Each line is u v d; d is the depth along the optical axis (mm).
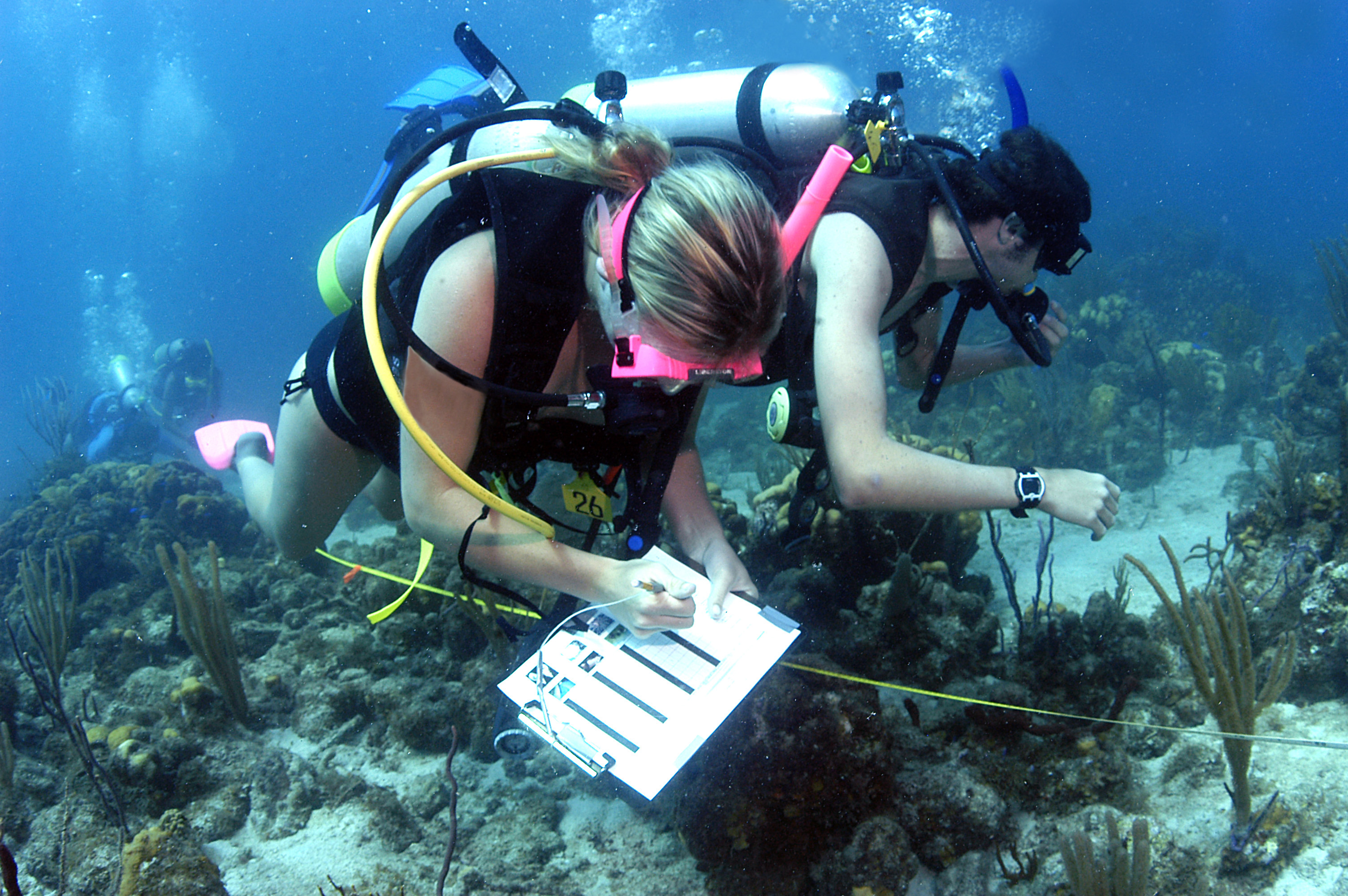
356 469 2844
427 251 1800
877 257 2016
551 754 3375
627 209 1506
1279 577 3469
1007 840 2539
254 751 3566
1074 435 7641
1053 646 3180
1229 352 10273
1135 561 2643
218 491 8094
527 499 2229
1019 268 2312
